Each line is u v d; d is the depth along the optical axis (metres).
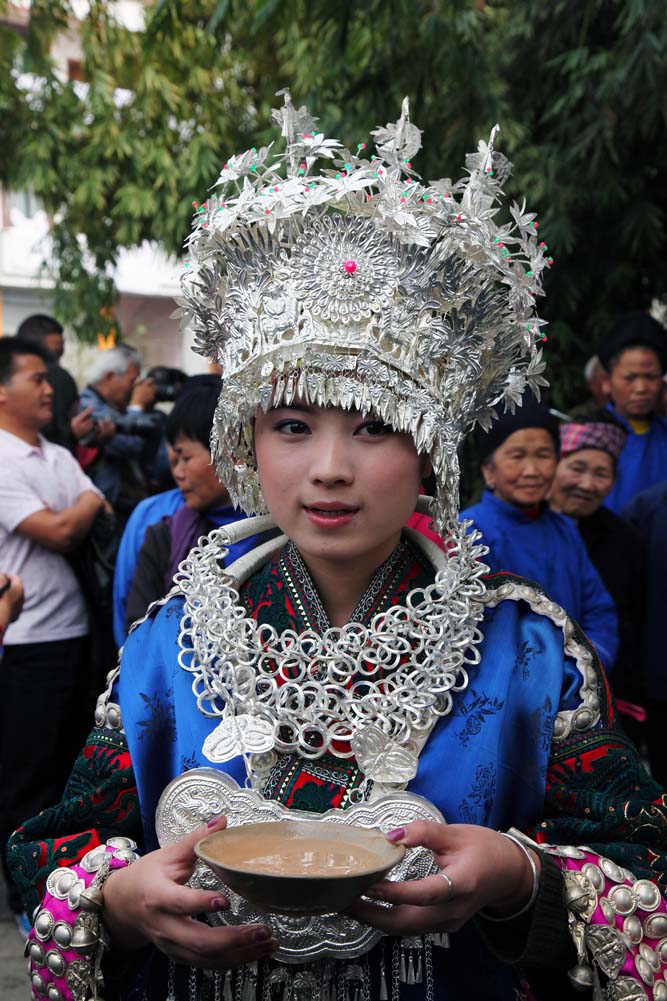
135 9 7.82
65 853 1.21
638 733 3.37
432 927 1.02
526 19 4.70
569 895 1.08
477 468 5.04
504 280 1.19
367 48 4.04
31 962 1.18
